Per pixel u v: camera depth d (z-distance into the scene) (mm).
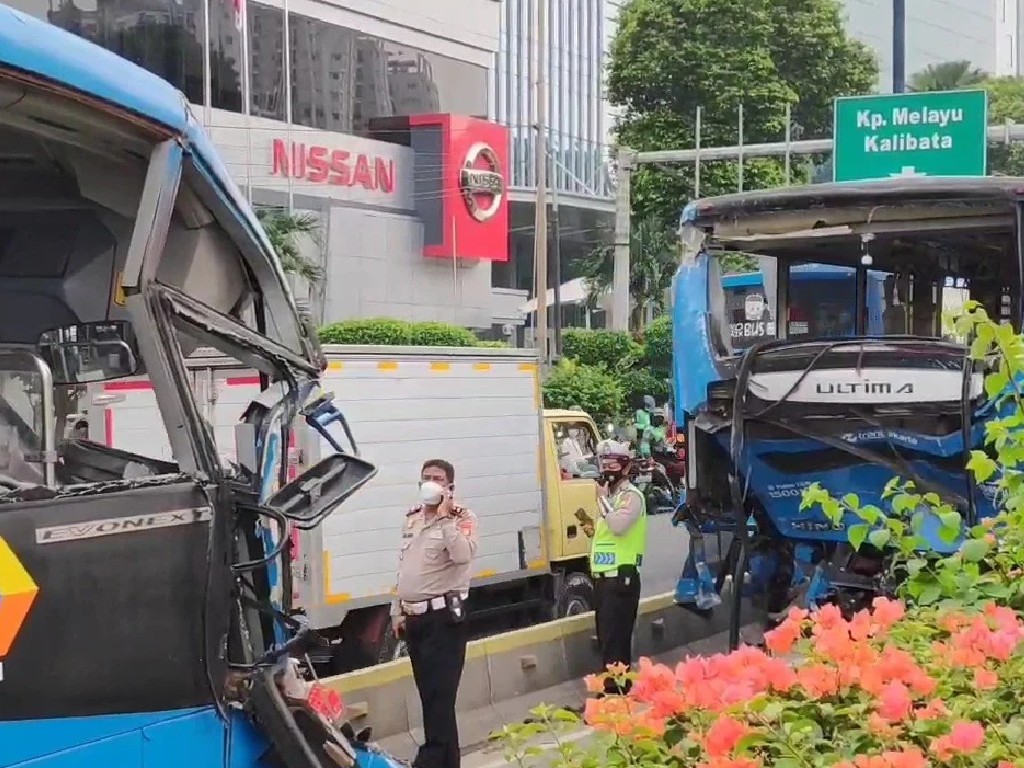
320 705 3344
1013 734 3100
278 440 3723
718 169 39188
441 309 36875
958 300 10570
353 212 34062
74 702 2656
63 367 3277
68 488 2736
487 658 8695
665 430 26344
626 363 35719
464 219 36688
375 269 34656
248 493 3250
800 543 9570
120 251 3625
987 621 3650
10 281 3703
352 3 34562
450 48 38625
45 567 2637
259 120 31484
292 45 32625
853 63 41438
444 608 7176
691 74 39594
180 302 3164
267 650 3295
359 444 9945
